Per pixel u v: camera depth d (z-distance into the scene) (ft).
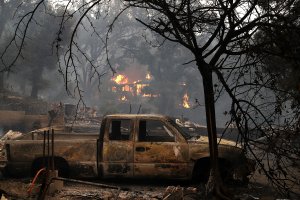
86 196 23.11
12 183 23.94
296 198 21.15
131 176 27.43
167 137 27.73
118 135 28.48
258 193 23.58
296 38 11.19
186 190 21.83
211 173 18.15
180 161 27.12
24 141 28.37
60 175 28.30
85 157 27.68
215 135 12.18
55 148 27.84
